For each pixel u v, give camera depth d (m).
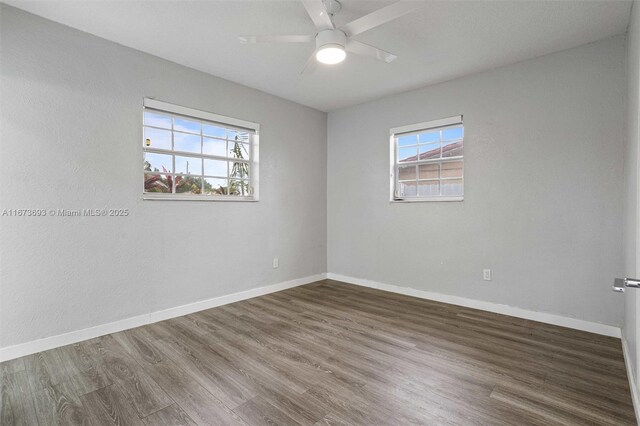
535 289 3.07
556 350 2.43
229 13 2.38
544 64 3.01
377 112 4.27
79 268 2.62
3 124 2.28
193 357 2.33
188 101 3.27
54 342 2.48
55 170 2.50
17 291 2.33
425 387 1.94
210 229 3.48
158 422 1.64
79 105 2.61
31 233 2.39
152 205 3.04
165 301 3.12
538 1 2.22
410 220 3.97
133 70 2.90
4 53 2.28
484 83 3.37
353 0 2.21
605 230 2.72
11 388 1.93
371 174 4.35
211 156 3.53
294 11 2.35
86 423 1.63
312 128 4.64
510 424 1.61
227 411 1.72
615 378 2.03
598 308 2.75
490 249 3.35
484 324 2.98
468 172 3.49
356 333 2.78
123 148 2.85
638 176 1.57
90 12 2.36
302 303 3.65
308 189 4.59
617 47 2.66
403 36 2.68
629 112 2.25
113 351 2.43
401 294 4.04
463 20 2.45
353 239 4.57
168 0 2.22
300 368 2.17
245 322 3.05
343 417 1.67
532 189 3.08
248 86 3.80
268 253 4.07
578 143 2.84
